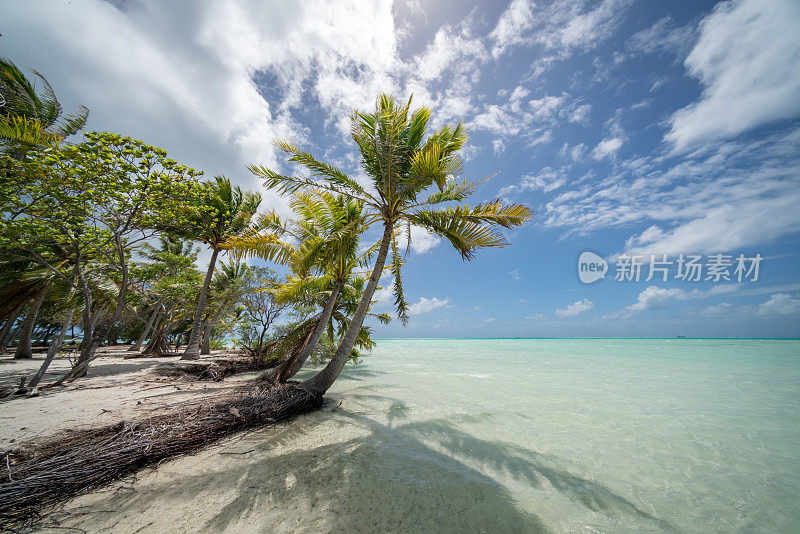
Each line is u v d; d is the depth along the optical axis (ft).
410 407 24.17
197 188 28.81
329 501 10.29
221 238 47.47
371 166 26.61
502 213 22.65
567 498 11.37
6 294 38.19
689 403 26.84
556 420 21.33
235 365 43.93
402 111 24.80
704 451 16.16
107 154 23.49
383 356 87.56
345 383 35.55
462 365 59.57
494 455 15.06
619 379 41.11
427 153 21.43
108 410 18.31
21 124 23.68
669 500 11.55
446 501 10.64
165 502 10.02
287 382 29.07
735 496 11.92
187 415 17.04
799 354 91.15
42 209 23.73
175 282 52.19
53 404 19.67
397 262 30.14
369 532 8.77
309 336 34.47
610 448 16.35
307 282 35.06
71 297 43.37
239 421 17.52
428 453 14.93
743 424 20.81
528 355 91.71
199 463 13.07
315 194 28.99
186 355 48.03
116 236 27.63
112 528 8.63
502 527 9.37
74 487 10.47
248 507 9.81
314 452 14.55
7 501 9.21
